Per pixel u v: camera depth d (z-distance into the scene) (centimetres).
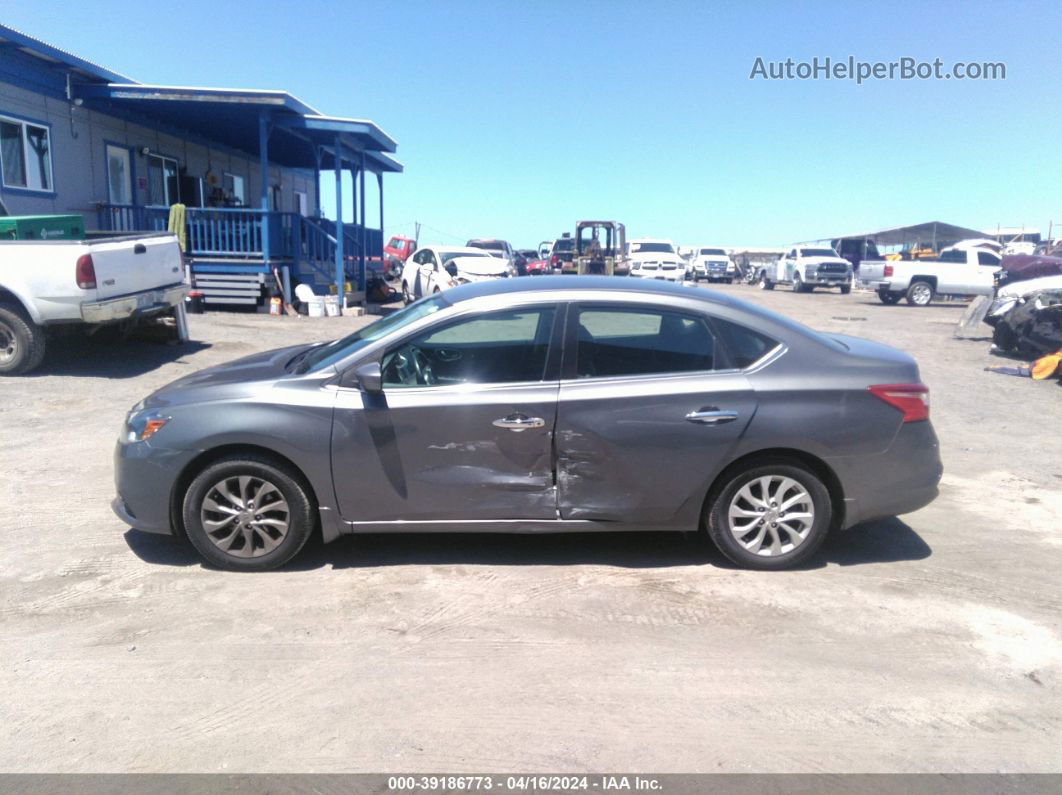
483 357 476
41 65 1448
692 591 462
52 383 975
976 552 528
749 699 360
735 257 5497
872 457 472
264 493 473
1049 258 2139
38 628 414
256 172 2405
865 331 1889
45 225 1044
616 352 477
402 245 3778
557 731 336
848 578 484
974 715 351
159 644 400
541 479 469
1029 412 975
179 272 1186
